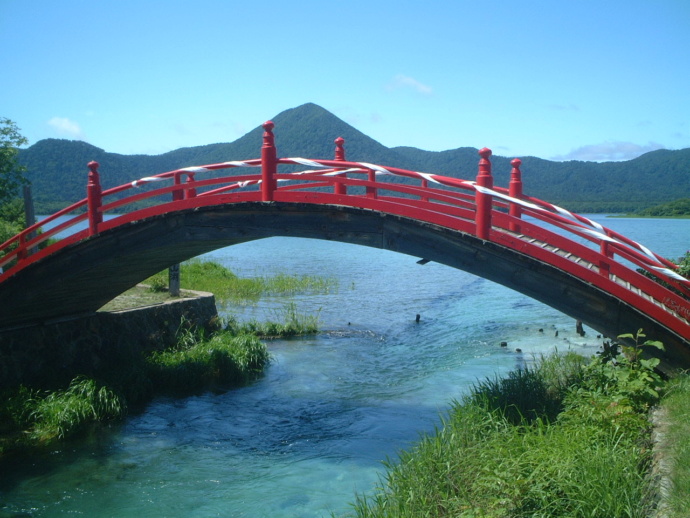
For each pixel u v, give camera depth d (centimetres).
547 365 1141
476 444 699
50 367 1162
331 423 1052
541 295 785
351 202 843
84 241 1019
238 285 2483
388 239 848
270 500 770
